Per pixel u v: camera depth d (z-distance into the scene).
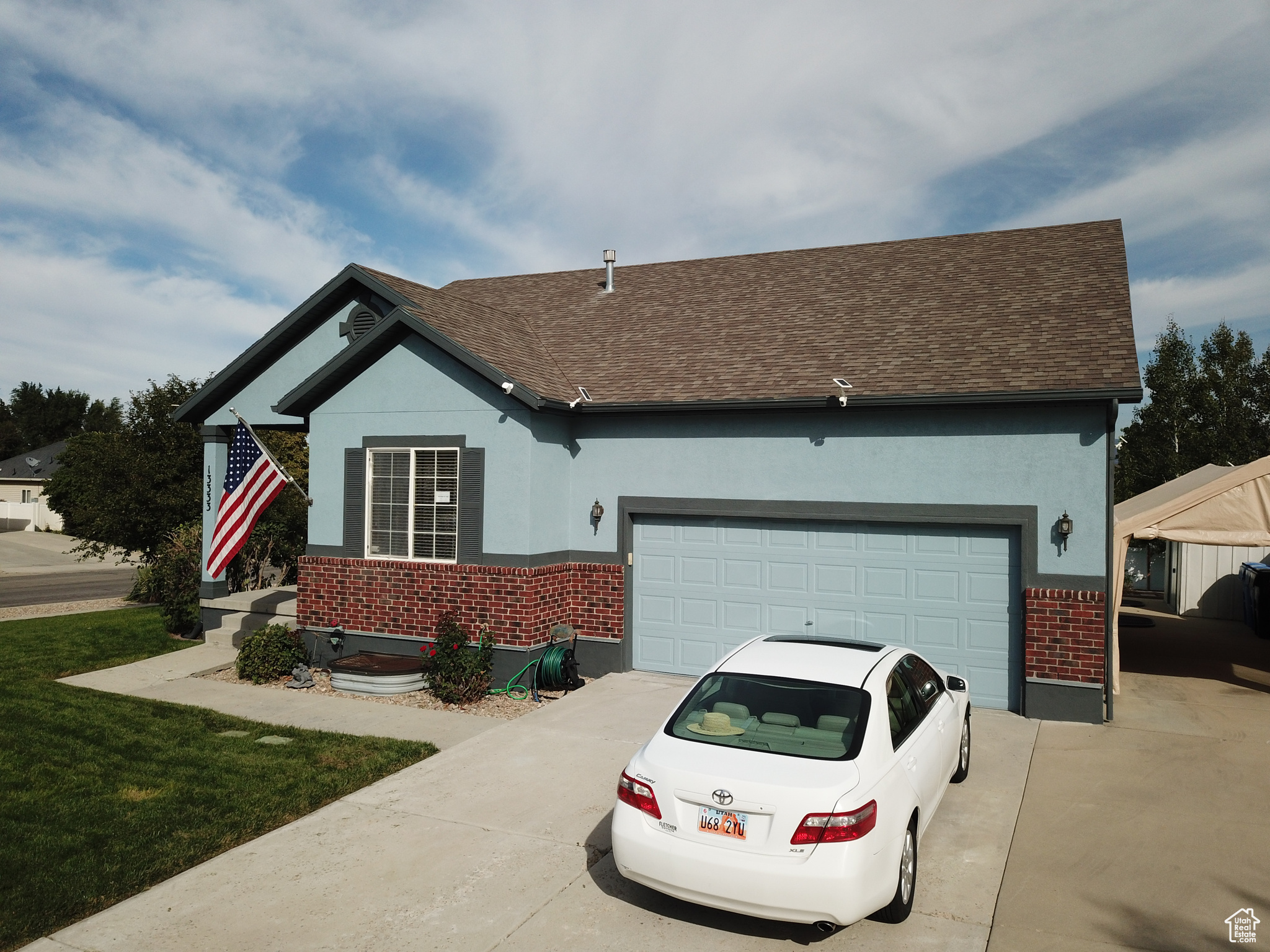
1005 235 15.19
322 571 12.77
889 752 5.46
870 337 12.29
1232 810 7.23
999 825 6.91
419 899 5.74
